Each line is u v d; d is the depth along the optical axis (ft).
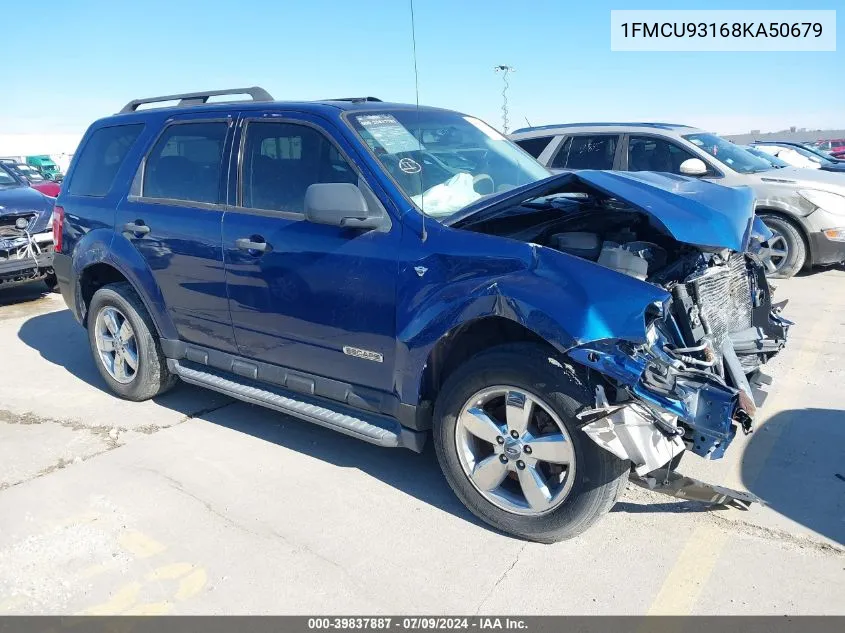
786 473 12.01
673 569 9.57
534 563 9.80
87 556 10.17
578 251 10.26
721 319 11.51
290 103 12.83
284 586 9.45
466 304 9.81
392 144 11.94
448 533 10.59
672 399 9.03
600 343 8.77
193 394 16.69
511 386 9.78
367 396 11.50
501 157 13.93
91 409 15.84
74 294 16.62
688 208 10.09
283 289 12.03
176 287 14.01
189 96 15.43
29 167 47.60
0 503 11.69
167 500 11.69
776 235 27.20
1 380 18.04
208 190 13.56
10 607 9.12
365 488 12.01
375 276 10.81
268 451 13.51
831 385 15.88
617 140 28.99
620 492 9.62
